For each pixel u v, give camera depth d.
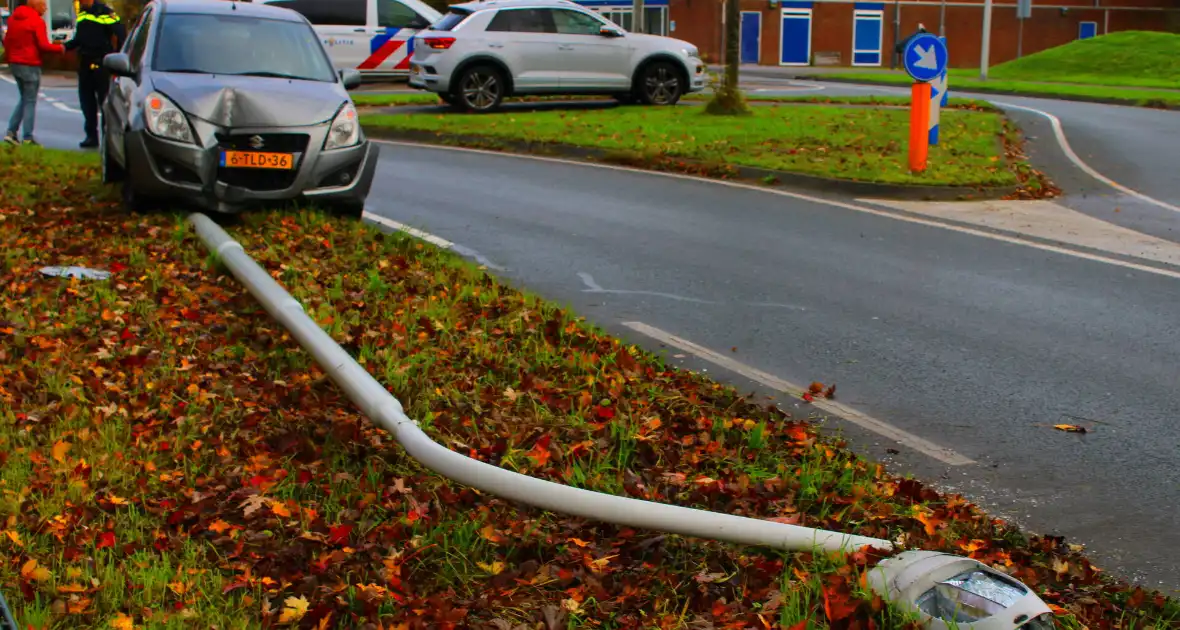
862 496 4.69
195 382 5.71
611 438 5.20
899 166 13.95
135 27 11.59
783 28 52.66
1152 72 37.38
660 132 17.09
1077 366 6.68
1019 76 38.19
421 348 6.39
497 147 16.47
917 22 54.72
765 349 6.96
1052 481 5.07
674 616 3.72
